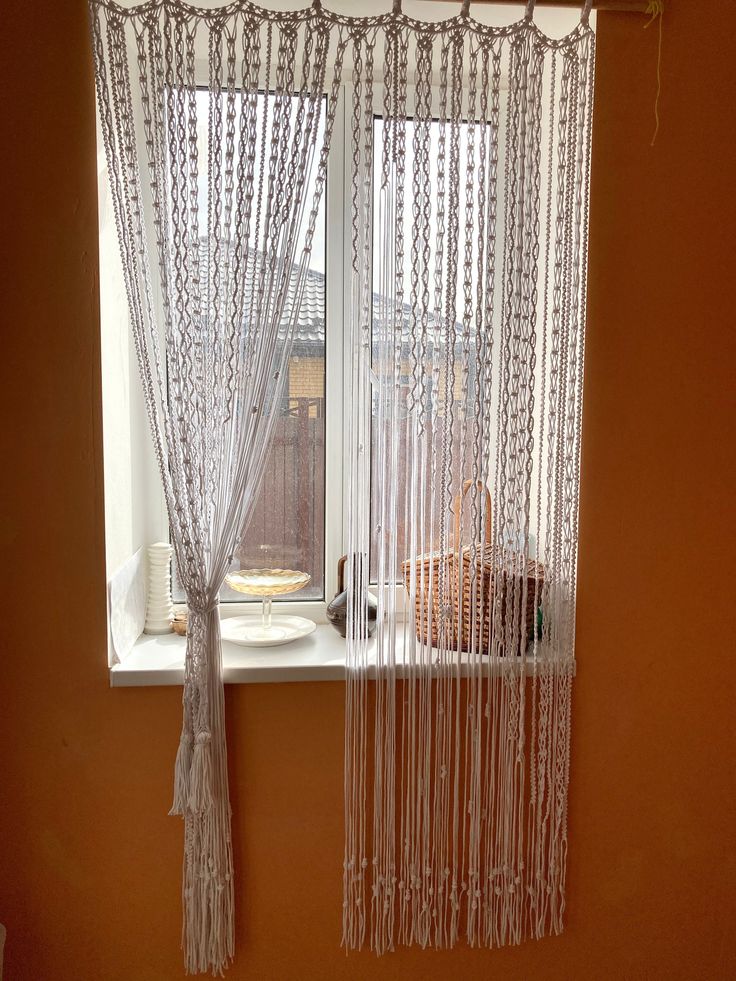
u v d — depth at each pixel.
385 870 1.74
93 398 1.59
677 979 1.88
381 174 1.63
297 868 1.75
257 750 1.71
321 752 1.72
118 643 1.68
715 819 1.85
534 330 1.63
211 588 1.60
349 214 1.92
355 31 1.51
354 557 1.69
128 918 1.71
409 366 1.72
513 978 1.82
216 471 1.58
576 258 1.65
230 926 1.70
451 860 1.77
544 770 1.75
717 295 1.72
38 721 1.65
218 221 1.53
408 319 1.73
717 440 1.76
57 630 1.63
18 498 1.60
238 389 1.56
